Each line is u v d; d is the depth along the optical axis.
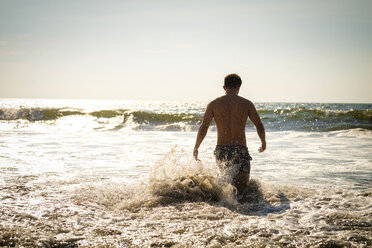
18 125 12.37
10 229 1.94
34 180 3.57
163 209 2.52
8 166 4.47
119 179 3.67
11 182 3.45
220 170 3.26
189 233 1.95
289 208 2.55
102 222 2.18
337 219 2.22
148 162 4.93
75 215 2.32
